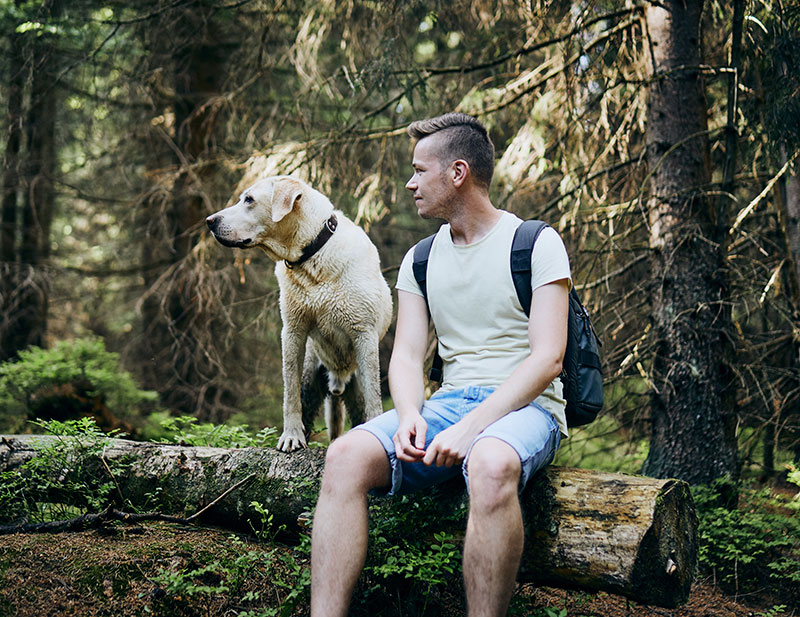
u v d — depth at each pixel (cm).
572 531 246
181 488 331
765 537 396
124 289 1176
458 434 233
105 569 264
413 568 252
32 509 341
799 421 493
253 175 595
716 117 575
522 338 258
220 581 270
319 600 223
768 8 430
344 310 340
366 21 605
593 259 568
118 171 1028
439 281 267
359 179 611
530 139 566
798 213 479
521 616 260
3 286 984
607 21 550
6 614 248
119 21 669
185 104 920
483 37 677
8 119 860
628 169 553
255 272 821
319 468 308
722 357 470
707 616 348
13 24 796
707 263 473
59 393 620
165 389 880
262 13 684
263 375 919
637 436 554
